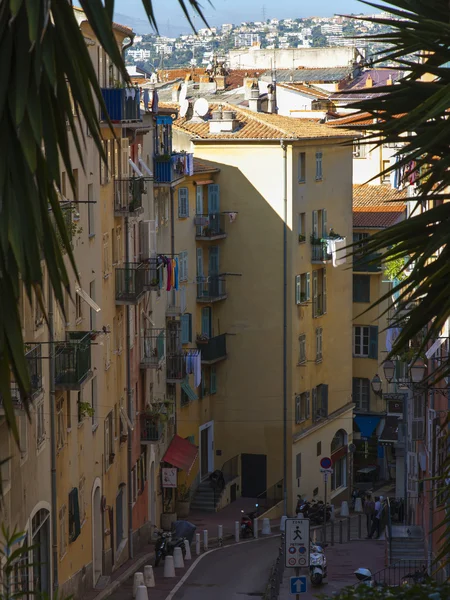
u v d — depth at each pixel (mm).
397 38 10891
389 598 15688
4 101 7820
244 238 72625
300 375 73500
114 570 50156
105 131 48844
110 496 49938
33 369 32281
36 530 34750
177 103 83125
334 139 75750
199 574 51000
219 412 73562
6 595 11797
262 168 72062
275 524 68938
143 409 58375
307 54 123875
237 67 126812
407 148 10648
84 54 8250
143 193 54469
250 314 72875
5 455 30406
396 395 62500
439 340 33844
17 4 7633
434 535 39906
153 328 59844
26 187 7945
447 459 12977
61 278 8266
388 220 83250
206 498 69688
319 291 76312
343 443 80188
